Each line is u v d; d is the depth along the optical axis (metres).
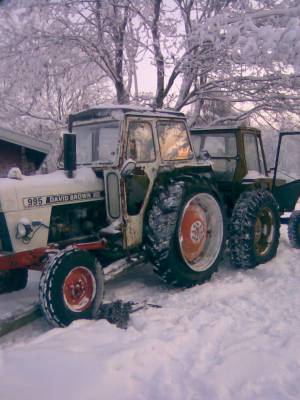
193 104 9.94
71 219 4.56
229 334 3.48
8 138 5.18
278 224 6.14
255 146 6.62
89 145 4.89
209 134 6.39
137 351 3.01
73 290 3.87
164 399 2.56
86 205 4.61
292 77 7.98
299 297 4.35
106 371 2.72
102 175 4.73
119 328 3.61
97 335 3.36
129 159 4.39
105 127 4.76
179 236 4.70
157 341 3.18
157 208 4.71
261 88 8.47
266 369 2.82
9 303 4.46
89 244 4.28
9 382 2.65
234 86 8.62
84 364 2.81
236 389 2.64
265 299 4.31
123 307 4.07
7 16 8.46
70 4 8.36
